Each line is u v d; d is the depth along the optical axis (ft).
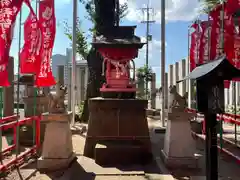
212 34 26.58
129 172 20.07
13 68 36.58
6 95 35.47
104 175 19.62
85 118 48.26
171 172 20.26
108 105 24.84
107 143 23.86
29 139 29.50
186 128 21.56
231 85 51.24
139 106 24.76
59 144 21.06
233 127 42.98
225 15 25.03
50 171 20.54
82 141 32.32
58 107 21.65
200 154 25.86
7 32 17.40
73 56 40.45
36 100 30.89
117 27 25.76
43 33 25.88
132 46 24.20
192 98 49.60
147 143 24.25
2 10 17.47
